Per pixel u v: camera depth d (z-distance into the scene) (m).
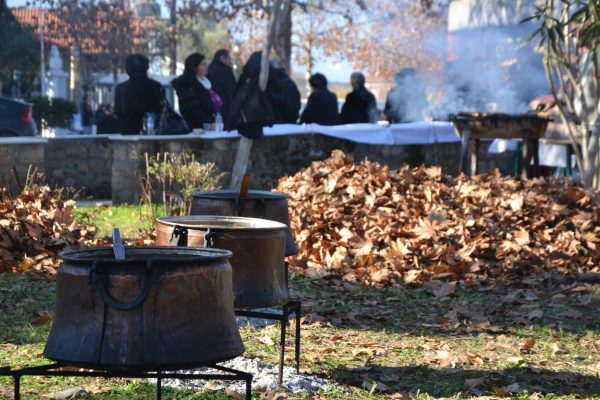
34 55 43.50
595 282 8.72
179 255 4.09
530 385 5.43
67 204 10.45
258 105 12.66
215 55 14.56
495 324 7.06
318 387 5.13
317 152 15.49
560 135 13.91
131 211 12.76
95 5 39.44
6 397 4.75
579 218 10.05
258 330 6.49
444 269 8.67
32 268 8.40
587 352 6.32
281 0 12.61
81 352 3.56
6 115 19.56
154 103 15.47
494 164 17.00
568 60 12.05
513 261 8.98
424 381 5.44
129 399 4.78
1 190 10.53
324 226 9.72
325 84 16.41
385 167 10.99
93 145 16.08
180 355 3.55
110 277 3.55
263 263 4.73
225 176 14.77
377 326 6.87
